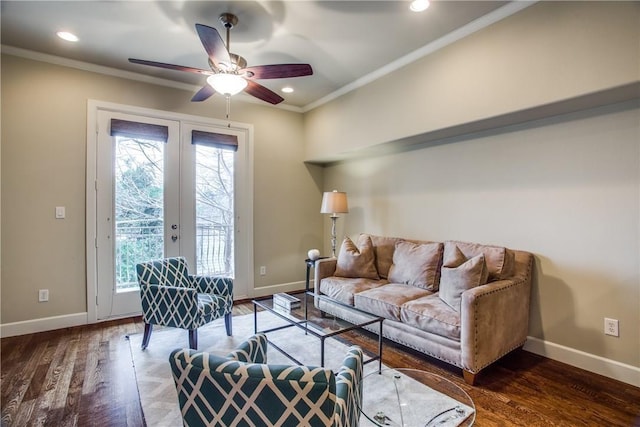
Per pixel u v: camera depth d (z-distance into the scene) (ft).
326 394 3.35
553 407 6.62
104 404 6.70
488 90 8.57
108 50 10.19
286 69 8.11
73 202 10.95
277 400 3.38
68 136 10.85
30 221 10.32
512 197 9.51
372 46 9.94
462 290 8.16
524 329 8.77
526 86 7.84
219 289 10.36
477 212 10.40
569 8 7.15
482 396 6.99
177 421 6.20
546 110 8.05
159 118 12.47
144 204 12.21
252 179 14.67
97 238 11.35
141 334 10.32
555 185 8.60
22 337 10.03
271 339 10.02
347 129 13.28
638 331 7.36
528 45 7.79
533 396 7.00
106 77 11.46
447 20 8.61
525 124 9.16
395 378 7.03
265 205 15.12
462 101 9.17
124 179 11.84
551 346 8.67
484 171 10.18
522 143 9.24
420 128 10.35
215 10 8.09
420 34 9.28
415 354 9.13
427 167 11.98
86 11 8.14
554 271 8.64
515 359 8.68
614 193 7.64
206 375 3.54
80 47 10.01
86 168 11.11
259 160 14.90
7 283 10.05
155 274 9.66
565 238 8.44
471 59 8.93
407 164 12.78
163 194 12.57
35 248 10.41
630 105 7.39
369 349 9.46
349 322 9.54
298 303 9.59
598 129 7.85
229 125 14.01
